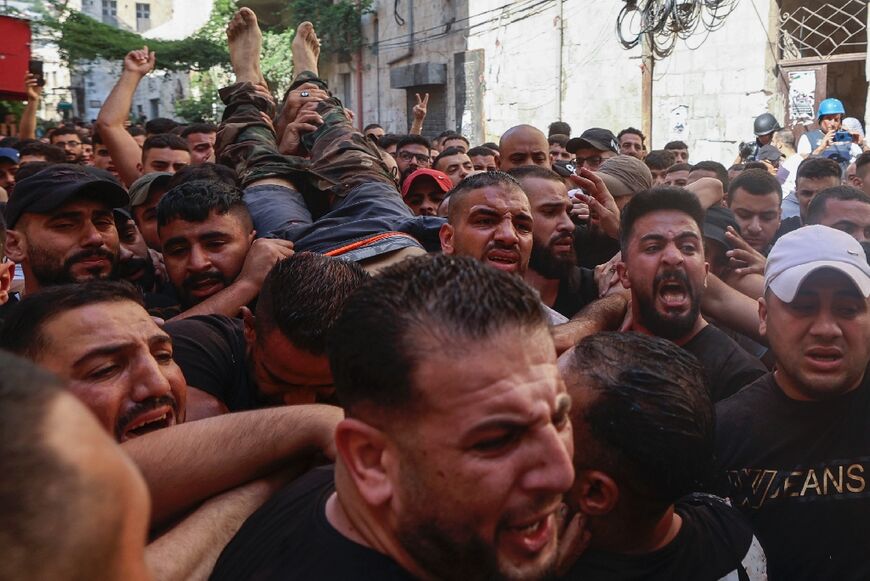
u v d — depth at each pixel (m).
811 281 1.89
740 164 7.66
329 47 22.33
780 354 1.97
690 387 1.49
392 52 20.66
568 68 13.93
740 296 2.79
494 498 1.00
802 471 1.93
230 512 1.35
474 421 0.99
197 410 1.87
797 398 1.98
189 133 6.66
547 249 3.14
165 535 1.29
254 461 1.40
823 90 11.33
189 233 2.59
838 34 13.07
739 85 11.62
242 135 3.77
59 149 6.39
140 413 1.49
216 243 2.61
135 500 0.67
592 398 1.47
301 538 1.17
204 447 1.38
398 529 1.06
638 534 1.50
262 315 1.83
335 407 1.51
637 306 2.66
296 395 1.89
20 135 8.65
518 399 0.99
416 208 4.37
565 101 14.04
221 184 2.73
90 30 17.98
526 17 14.66
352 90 22.75
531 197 3.15
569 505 1.51
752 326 2.71
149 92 30.86
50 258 2.60
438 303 1.02
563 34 13.92
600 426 1.45
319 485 1.29
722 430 2.03
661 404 1.44
